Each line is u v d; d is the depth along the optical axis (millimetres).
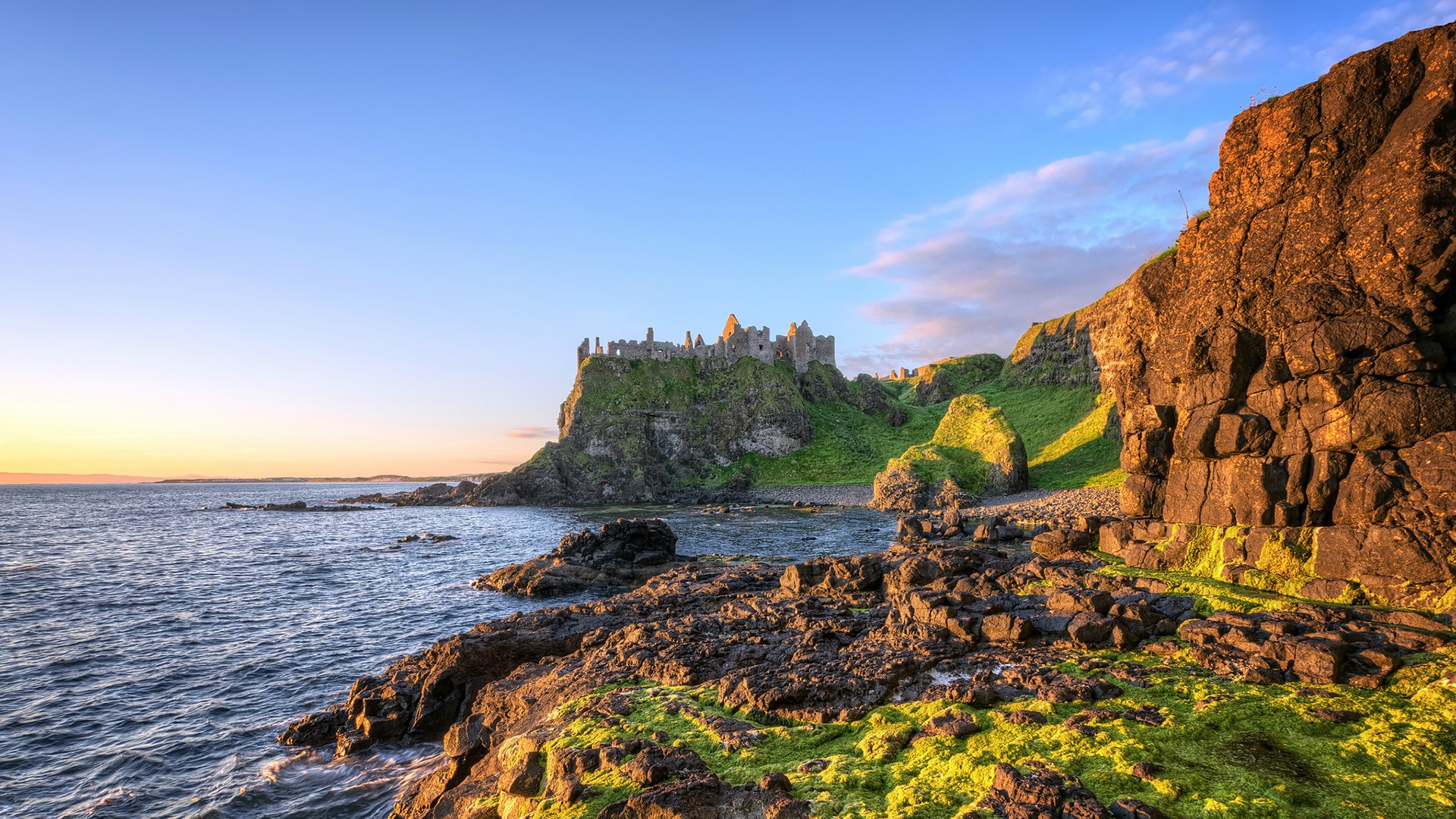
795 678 14812
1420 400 15758
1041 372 142000
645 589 35812
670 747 12141
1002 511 67500
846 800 9922
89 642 32844
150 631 34906
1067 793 9297
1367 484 16266
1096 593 17344
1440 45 16578
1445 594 14398
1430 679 11602
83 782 18750
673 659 17438
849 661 15891
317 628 35594
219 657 30234
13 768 19516
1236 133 21016
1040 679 13539
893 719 12836
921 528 49719
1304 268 18625
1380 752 9852
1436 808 8508
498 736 17031
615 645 20938
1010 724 11797
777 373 165500
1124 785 9492
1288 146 19297
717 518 97500
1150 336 24188
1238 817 8633
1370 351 16859
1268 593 17219
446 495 161000
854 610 22469
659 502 143250
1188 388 21406
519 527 95812
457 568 57062
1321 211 18453
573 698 16172
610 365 167125
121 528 100688
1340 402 17047
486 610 40094
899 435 164250
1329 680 12297
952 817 9172
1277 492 18344
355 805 17516
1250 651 13992
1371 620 14180
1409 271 16266
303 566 58312
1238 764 9961
